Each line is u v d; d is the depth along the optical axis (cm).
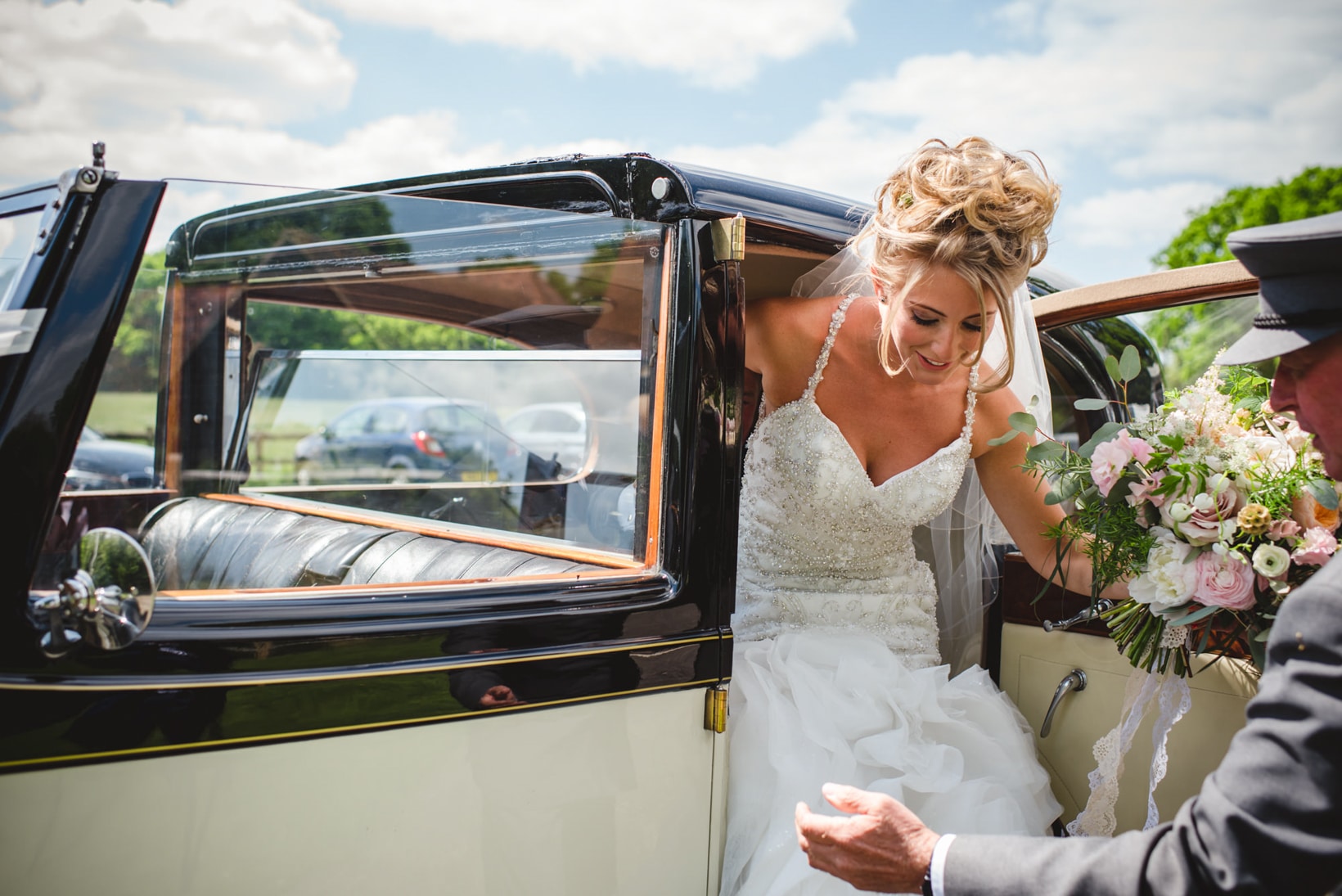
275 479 164
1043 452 163
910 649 195
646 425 143
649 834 138
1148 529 152
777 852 151
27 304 106
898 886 116
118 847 103
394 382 177
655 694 137
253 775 110
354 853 116
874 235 166
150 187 113
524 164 165
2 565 100
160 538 123
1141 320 199
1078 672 187
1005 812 163
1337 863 85
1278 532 137
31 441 101
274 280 148
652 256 142
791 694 173
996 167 154
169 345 128
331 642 115
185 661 107
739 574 201
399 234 139
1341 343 100
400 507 178
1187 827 94
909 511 189
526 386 172
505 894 126
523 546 160
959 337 168
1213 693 165
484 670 123
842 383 189
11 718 98
